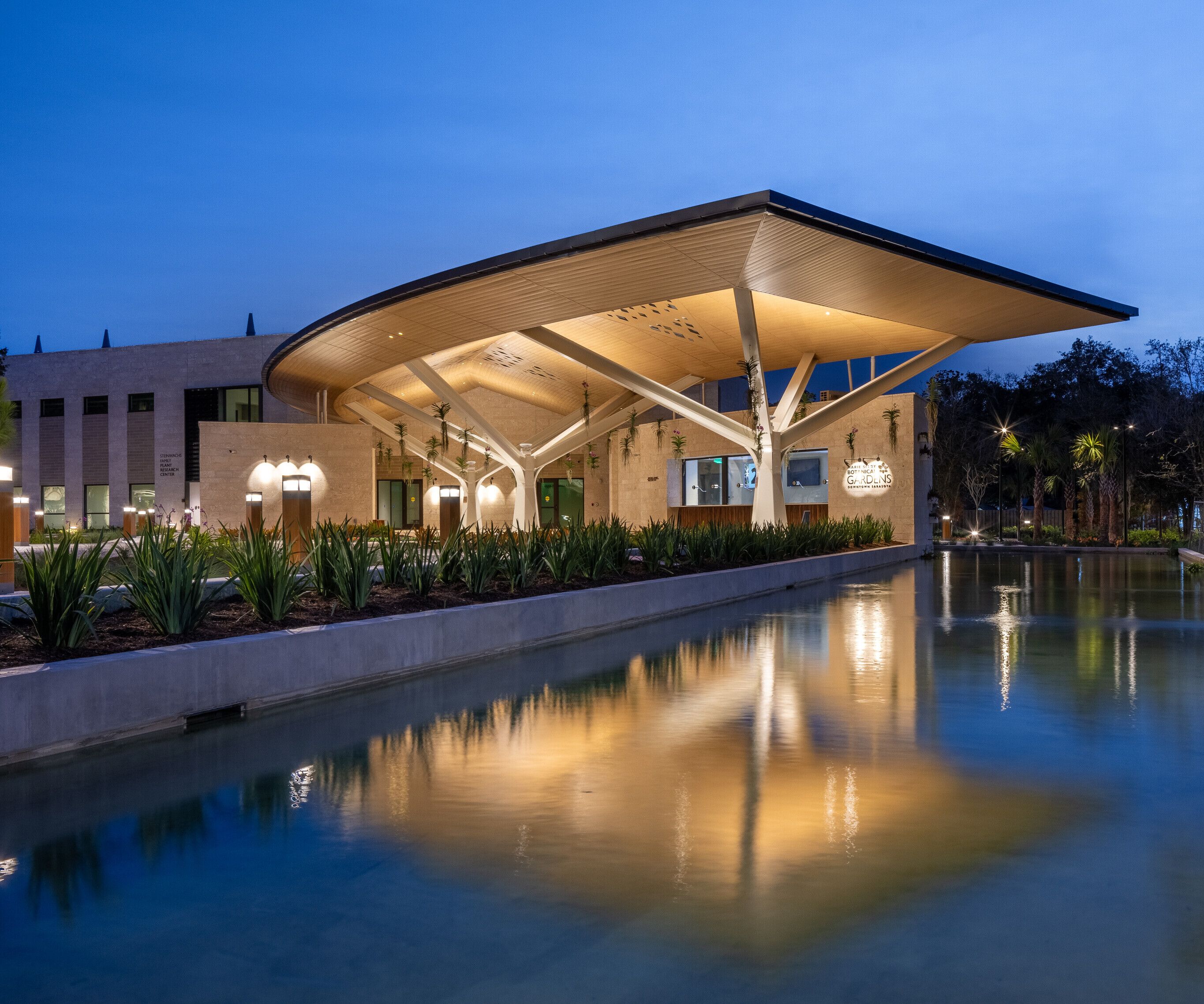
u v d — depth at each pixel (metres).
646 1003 2.84
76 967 3.11
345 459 37.38
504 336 29.22
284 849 4.23
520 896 3.67
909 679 8.97
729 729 6.75
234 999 2.89
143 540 8.53
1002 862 4.05
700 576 16.30
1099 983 2.97
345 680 8.45
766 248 17.64
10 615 7.75
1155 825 4.57
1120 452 52.97
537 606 11.42
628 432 46.72
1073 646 11.33
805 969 3.06
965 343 27.70
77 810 4.82
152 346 49.44
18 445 51.44
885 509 37.88
